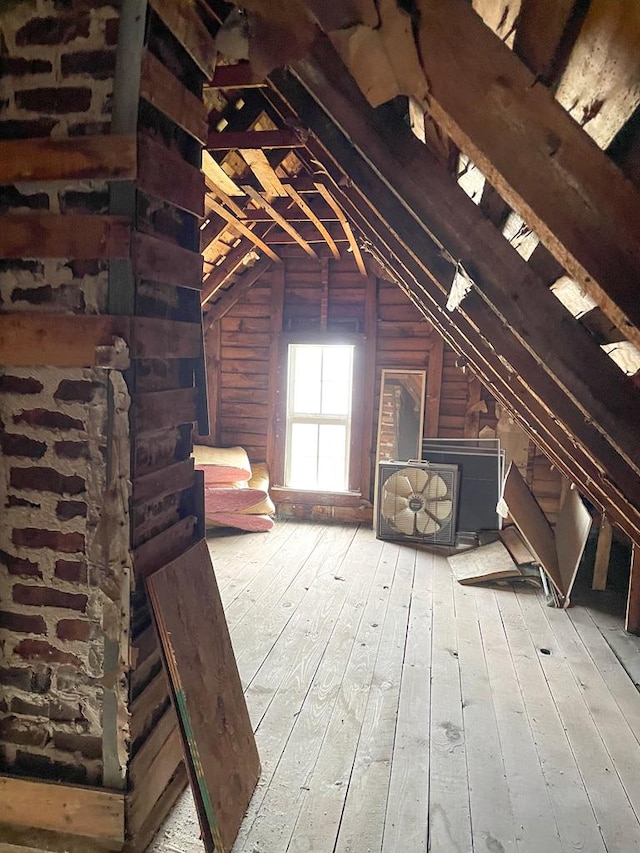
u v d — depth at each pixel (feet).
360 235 14.56
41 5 5.27
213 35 6.38
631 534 9.97
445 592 13.56
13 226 5.47
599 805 7.04
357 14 2.89
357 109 4.25
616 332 3.75
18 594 5.87
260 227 15.97
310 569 14.78
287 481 19.83
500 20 2.92
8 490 5.78
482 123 2.81
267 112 10.07
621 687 9.71
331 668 10.00
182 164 6.09
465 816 6.79
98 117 5.26
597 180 2.67
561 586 12.84
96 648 5.75
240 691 7.22
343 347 19.22
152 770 6.27
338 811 6.79
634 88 2.24
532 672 10.11
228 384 19.88
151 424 5.89
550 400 5.74
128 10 5.09
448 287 6.37
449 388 18.38
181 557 6.53
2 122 5.46
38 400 5.62
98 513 5.61
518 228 4.28
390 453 18.86
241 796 6.63
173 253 6.05
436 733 8.32
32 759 6.03
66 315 5.45
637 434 3.95
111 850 5.79
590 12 2.28
